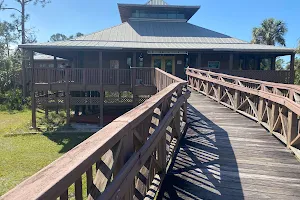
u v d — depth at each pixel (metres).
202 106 8.09
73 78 11.62
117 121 1.80
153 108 2.46
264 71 14.02
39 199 0.83
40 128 11.64
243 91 6.69
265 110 5.57
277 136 4.86
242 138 4.93
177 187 3.06
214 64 16.06
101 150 1.31
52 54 15.11
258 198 2.86
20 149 8.78
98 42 14.44
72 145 9.38
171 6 18.41
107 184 1.46
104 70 11.80
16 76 19.66
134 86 11.66
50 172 1.01
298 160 3.93
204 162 3.80
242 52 14.49
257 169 3.61
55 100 11.96
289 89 4.57
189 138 4.89
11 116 14.65
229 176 3.38
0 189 5.70
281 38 24.38
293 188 3.10
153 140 2.46
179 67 15.91
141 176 2.50
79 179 1.19
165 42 15.72
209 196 2.88
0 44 22.06
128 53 15.09
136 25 18.62
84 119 13.05
